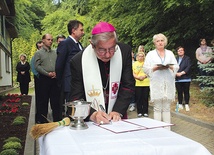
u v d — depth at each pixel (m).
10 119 7.68
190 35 12.55
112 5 15.76
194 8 12.38
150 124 2.42
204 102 9.30
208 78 8.12
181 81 8.70
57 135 2.15
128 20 14.12
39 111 6.99
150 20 13.55
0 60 16.62
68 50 5.42
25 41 35.50
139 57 8.36
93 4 19.50
